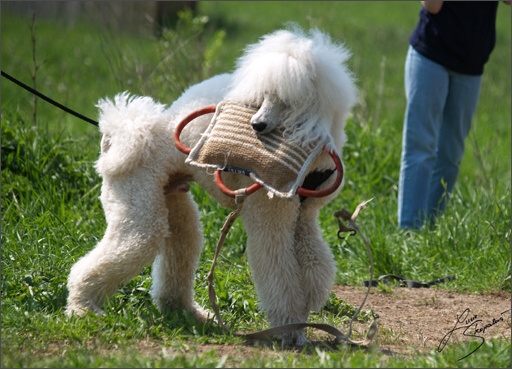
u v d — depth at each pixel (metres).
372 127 12.44
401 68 22.42
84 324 6.13
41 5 25.41
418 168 9.68
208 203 9.39
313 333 6.55
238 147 5.75
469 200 10.51
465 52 9.48
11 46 20.20
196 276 7.65
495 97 18.55
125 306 6.77
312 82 5.60
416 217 9.76
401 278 8.56
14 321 6.21
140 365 5.27
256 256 5.92
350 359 5.45
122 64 12.16
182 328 6.26
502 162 13.54
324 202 5.98
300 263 6.03
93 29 23.31
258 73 5.65
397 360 5.59
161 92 11.32
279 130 5.73
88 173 9.64
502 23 30.66
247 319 6.82
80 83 17.00
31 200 9.09
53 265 7.42
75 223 8.57
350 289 8.30
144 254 6.21
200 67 11.57
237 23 27.56
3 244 7.78
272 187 5.62
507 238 8.98
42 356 5.58
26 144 9.72
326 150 5.68
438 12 9.38
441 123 10.09
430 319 7.37
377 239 9.01
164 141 6.27
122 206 6.29
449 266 8.89
